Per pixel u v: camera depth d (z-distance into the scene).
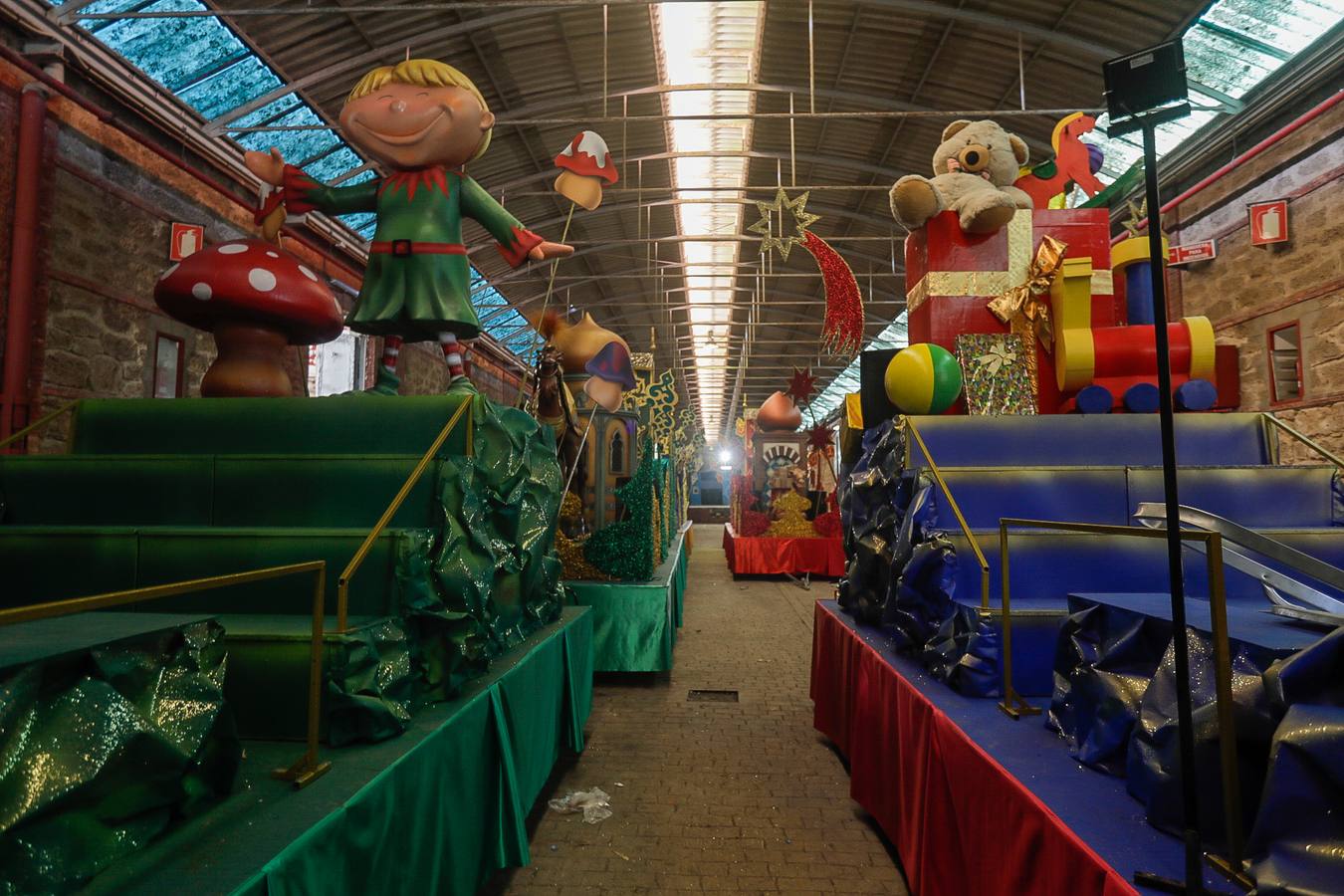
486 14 8.50
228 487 2.67
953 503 2.69
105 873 1.19
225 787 1.51
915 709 2.47
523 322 19.19
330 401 2.91
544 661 3.14
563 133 11.51
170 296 3.04
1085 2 8.07
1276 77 8.38
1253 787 1.33
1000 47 9.11
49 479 2.75
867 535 3.69
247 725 1.93
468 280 3.48
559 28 9.20
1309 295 8.44
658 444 10.05
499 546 2.96
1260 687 1.34
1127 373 3.75
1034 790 1.64
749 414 13.91
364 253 11.86
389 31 8.34
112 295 6.74
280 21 7.52
